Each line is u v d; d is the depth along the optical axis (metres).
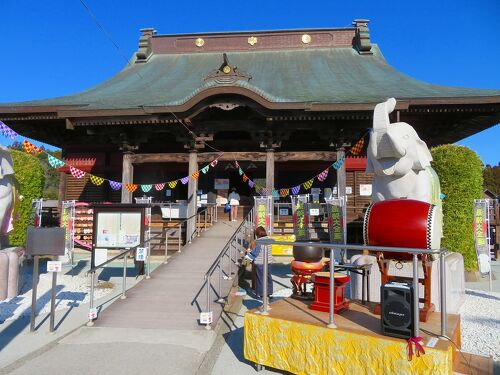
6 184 9.15
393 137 6.77
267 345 4.89
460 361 4.68
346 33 24.22
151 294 8.51
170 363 5.25
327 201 13.41
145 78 21.91
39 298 9.18
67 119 15.47
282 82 18.47
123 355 5.54
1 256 8.77
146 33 25.77
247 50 24.62
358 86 17.39
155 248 14.97
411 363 3.80
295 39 24.33
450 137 19.55
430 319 4.86
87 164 19.41
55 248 6.80
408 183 7.14
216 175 20.72
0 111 15.80
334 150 15.73
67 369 5.06
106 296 9.38
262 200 13.90
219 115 15.66
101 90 19.73
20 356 5.55
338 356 4.26
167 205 17.98
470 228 12.02
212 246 12.44
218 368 5.10
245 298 9.15
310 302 5.78
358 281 7.76
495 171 53.78
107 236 11.04
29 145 10.69
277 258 14.05
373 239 5.23
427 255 5.10
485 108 14.46
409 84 17.50
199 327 6.73
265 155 15.55
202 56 24.72
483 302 8.83
